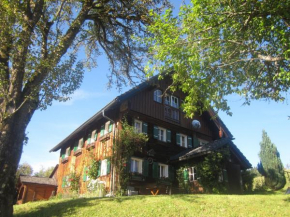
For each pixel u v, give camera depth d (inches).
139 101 743.1
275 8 309.3
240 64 389.7
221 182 651.5
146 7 578.2
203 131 912.3
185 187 696.4
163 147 760.3
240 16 357.1
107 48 649.0
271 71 378.0
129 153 657.0
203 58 372.2
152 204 394.3
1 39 377.7
